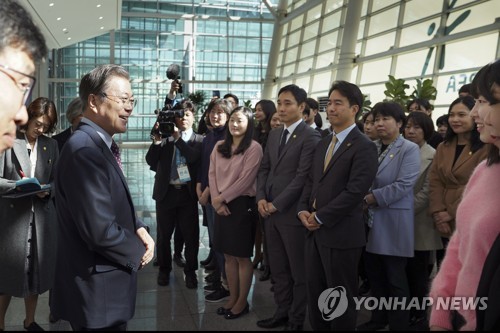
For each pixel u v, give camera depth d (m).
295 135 2.76
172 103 3.45
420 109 4.19
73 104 2.95
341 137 2.38
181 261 4.07
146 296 3.29
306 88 17.42
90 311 1.52
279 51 20.27
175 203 3.47
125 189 1.65
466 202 1.23
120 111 1.64
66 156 1.52
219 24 22.19
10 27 0.87
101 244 1.47
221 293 3.24
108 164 1.58
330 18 16.33
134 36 21.58
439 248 2.83
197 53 22.19
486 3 9.68
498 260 1.02
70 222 1.55
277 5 20.55
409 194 2.65
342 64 14.09
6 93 0.89
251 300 3.23
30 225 2.54
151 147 3.52
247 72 22.69
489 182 1.18
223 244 2.88
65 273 1.56
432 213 2.69
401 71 12.23
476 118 1.22
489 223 1.12
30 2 10.66
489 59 9.41
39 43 0.93
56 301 1.61
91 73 1.65
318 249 2.37
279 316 2.72
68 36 16.17
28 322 2.63
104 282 1.55
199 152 3.58
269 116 4.20
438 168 2.74
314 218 2.30
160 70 22.03
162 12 21.45
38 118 2.62
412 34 11.98
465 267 1.18
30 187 2.30
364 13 14.16
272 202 2.64
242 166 2.92
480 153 2.53
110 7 14.03
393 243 2.60
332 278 2.30
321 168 2.44
